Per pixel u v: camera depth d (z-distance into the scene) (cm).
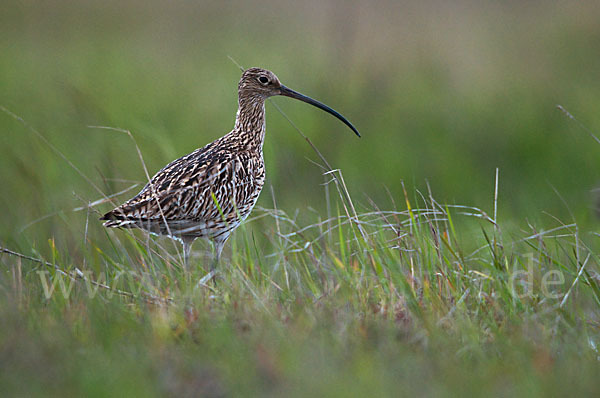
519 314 1070
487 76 2875
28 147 1956
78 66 3023
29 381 814
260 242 1584
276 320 988
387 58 3033
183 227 1363
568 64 2938
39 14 3941
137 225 1305
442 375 853
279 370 840
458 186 2102
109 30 3762
